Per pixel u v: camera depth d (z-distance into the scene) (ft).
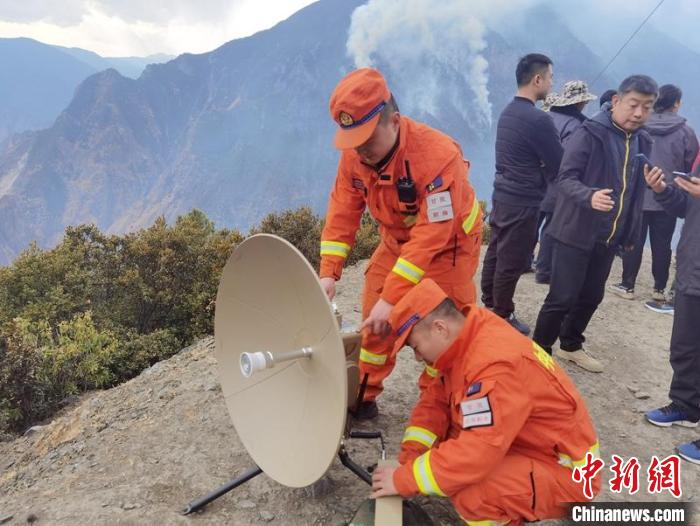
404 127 8.32
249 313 8.68
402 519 7.39
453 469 6.86
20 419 19.67
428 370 9.78
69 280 28.89
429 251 8.44
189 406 12.48
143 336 25.86
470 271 9.72
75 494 9.54
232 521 8.72
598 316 18.80
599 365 14.47
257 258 7.93
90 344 22.82
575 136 12.32
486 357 6.84
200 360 15.69
